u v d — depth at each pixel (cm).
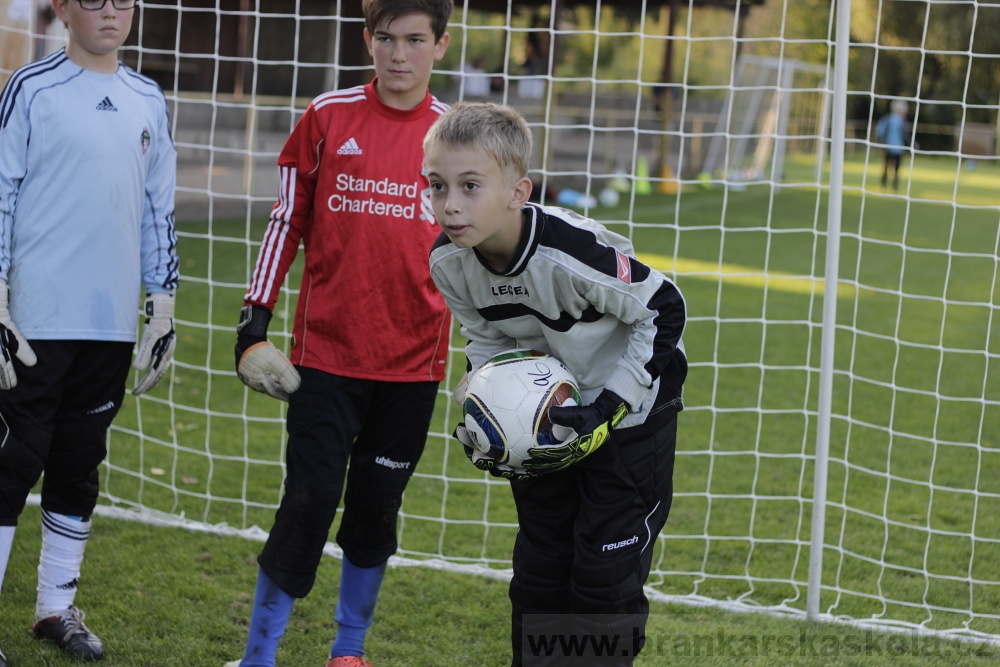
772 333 1714
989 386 1442
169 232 621
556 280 472
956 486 1034
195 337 1468
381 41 557
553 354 527
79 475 616
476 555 826
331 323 577
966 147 5544
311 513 565
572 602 510
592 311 496
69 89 558
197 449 1046
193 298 1686
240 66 2930
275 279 584
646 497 516
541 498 527
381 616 701
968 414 1297
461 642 666
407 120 579
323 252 581
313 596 729
